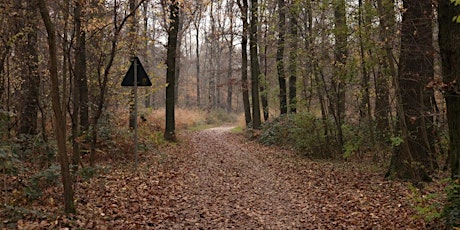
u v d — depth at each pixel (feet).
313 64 44.68
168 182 32.55
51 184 26.53
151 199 26.76
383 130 40.86
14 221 19.19
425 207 19.86
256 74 74.74
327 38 41.29
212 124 125.39
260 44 62.44
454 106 19.86
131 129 51.96
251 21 72.38
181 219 23.15
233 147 60.90
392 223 21.83
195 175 36.55
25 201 22.34
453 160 19.93
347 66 40.14
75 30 29.71
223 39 87.81
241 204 27.02
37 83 37.22
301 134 48.93
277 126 65.77
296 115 50.26
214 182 33.96
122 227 20.58
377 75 39.58
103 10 32.35
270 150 56.95
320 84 45.65
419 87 31.12
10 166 21.86
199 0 36.24
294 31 45.83
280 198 28.76
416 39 30.17
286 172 39.01
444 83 19.92
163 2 32.42
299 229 21.84
